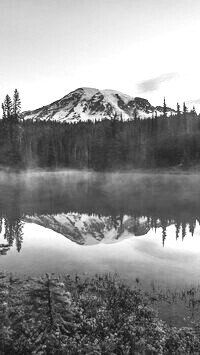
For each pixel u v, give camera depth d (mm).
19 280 16500
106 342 10805
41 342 9500
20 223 33094
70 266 20125
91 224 32844
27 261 20984
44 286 9891
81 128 182750
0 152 98062
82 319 12125
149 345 10852
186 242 26000
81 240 26688
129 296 15250
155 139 126312
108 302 14352
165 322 12867
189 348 11047
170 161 109125
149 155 115875
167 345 11180
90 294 15539
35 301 9773
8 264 20344
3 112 104125
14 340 10008
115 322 12438
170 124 149500
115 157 119312
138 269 19688
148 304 14594
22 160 100625
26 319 10250
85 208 41969
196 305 14523
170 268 19875
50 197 52625
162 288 16688
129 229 30688
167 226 31828
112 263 20750
